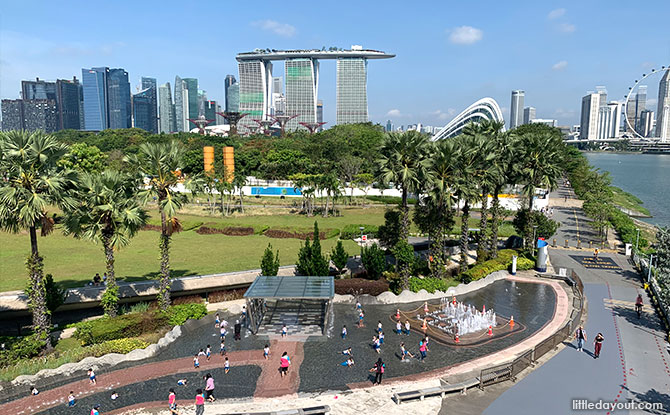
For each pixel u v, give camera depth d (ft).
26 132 112.27
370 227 264.52
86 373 107.65
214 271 180.75
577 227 296.92
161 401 95.91
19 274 168.04
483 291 172.86
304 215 331.36
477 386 102.06
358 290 161.58
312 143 575.79
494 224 201.26
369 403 95.09
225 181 344.90
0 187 107.04
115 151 557.74
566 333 127.85
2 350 108.27
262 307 147.02
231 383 103.65
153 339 123.24
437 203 167.73
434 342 126.62
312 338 129.29
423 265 188.75
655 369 109.70
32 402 95.30
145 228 273.54
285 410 90.17
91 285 150.30
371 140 607.37
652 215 428.15
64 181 115.85
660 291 149.18
